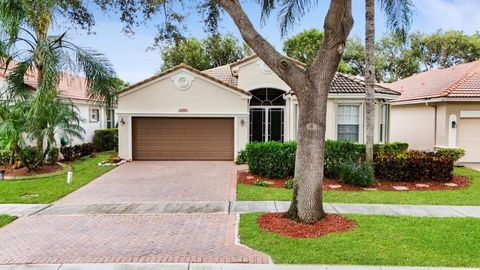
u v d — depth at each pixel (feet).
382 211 30.99
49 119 50.70
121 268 19.92
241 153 60.59
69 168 54.95
